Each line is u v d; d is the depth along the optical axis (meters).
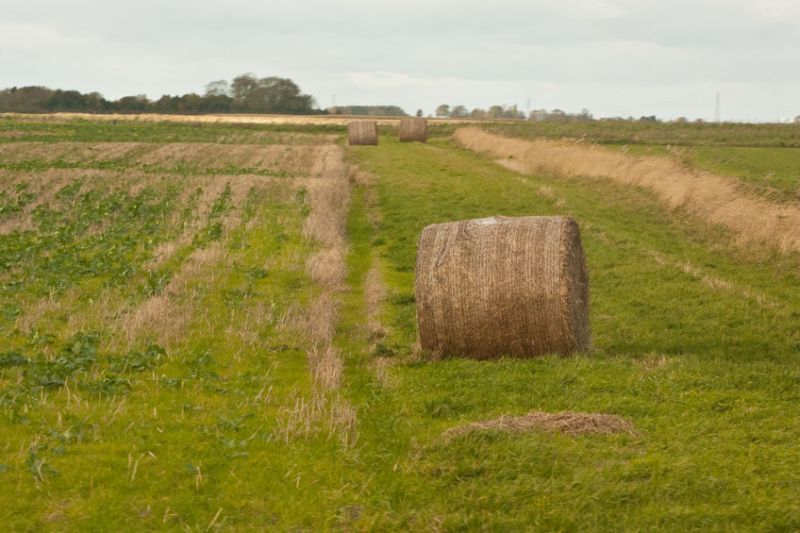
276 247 17.89
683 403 8.98
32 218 21.00
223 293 13.88
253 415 8.62
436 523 6.50
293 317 12.52
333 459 7.62
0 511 6.57
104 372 9.80
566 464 7.35
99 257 15.78
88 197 24.30
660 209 24.19
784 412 8.70
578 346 10.84
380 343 11.47
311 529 6.46
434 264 10.76
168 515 6.57
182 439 7.97
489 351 10.71
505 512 6.66
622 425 8.19
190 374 9.85
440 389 9.55
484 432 7.87
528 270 10.49
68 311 12.54
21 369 9.80
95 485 7.04
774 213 20.39
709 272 16.69
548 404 9.04
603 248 18.22
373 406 9.08
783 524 6.38
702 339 12.18
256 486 7.09
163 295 13.25
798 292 15.30
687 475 7.09
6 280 14.32
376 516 6.55
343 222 21.70
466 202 24.67
